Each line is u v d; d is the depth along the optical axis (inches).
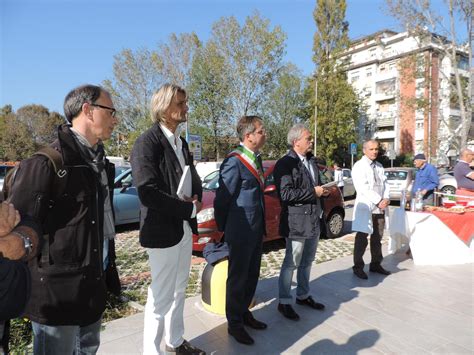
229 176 109.7
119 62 1007.0
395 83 1498.5
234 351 108.7
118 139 1066.1
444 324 126.1
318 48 1214.3
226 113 982.4
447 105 982.4
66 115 71.1
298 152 132.3
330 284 166.9
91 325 73.9
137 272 198.5
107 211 82.3
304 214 126.7
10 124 1515.7
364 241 175.8
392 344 112.6
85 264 63.5
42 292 60.7
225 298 121.5
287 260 130.6
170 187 90.5
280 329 122.7
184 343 106.3
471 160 247.0
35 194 57.4
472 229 198.5
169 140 93.5
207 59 946.1
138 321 126.1
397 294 154.0
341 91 1205.7
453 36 769.6
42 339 63.0
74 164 62.6
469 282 168.9
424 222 196.5
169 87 92.1
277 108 1257.4
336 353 107.4
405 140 1566.2
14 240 49.1
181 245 97.5
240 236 109.6
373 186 175.9
